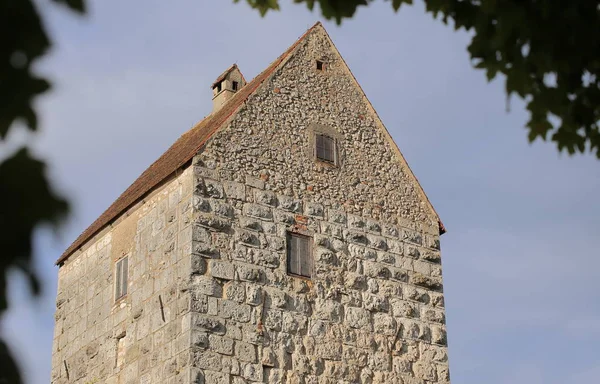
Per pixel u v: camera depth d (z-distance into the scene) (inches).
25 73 280.2
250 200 1184.8
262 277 1152.8
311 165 1256.8
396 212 1307.8
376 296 1233.4
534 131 511.2
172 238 1162.6
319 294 1186.6
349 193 1274.6
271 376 1112.8
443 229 1342.3
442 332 1268.5
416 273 1284.4
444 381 1240.8
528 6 480.4
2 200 267.9
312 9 478.0
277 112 1259.2
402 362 1218.0
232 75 1505.9
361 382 1173.7
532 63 490.3
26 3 279.4
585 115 502.9
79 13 285.6
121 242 1266.0
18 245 268.7
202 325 1093.1
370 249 1257.4
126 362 1182.3
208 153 1181.1
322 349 1160.2
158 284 1162.6
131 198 1258.0
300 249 1199.6
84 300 1314.0
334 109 1316.4
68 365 1302.9
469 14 503.5
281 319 1144.8
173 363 1094.4
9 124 278.5
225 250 1141.7
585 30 479.2
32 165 270.7
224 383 1080.2
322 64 1337.4
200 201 1149.7
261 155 1219.9
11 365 264.5
